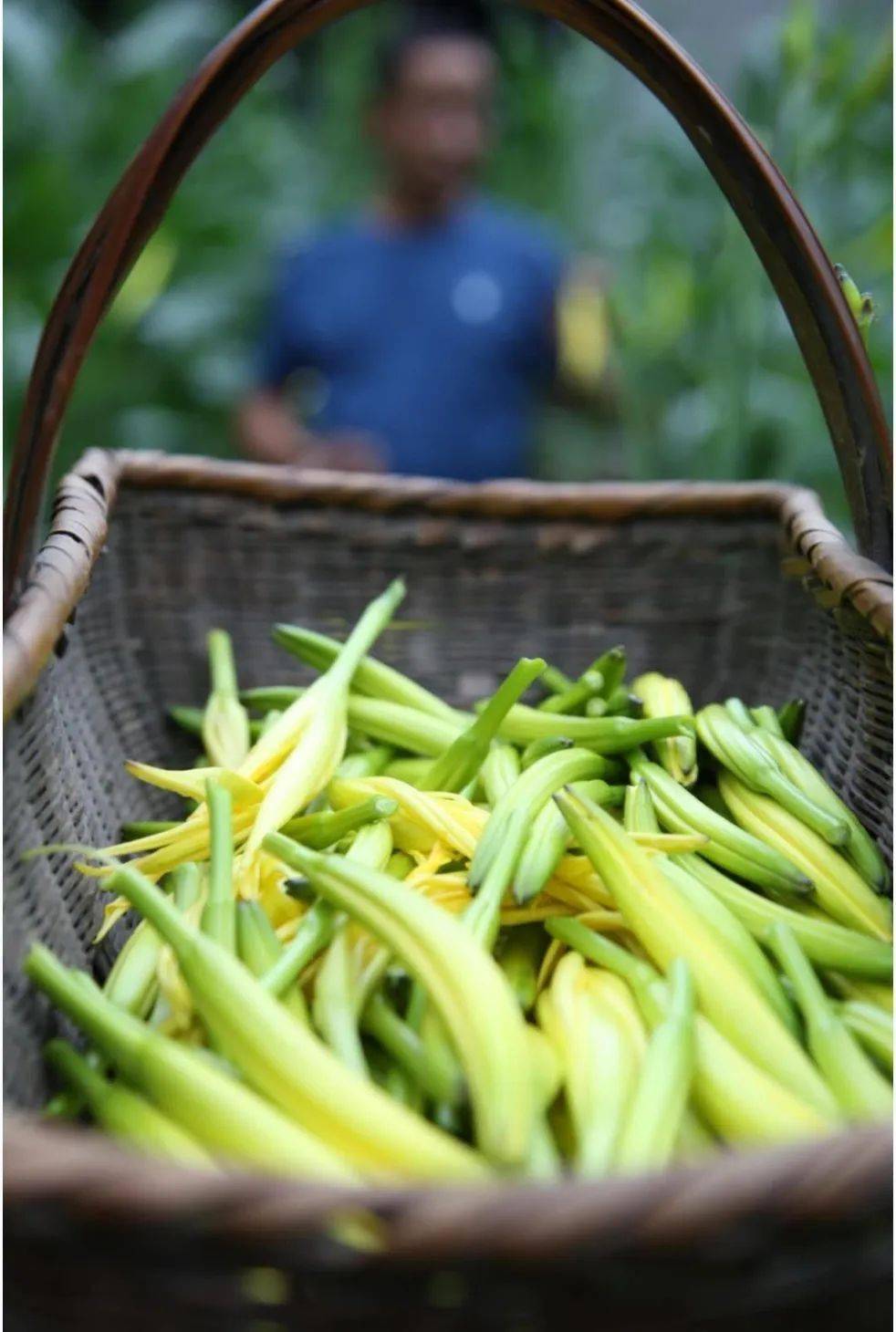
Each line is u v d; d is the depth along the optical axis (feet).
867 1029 1.70
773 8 7.18
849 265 4.12
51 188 5.43
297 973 1.67
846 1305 1.14
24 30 5.57
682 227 5.00
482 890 1.79
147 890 1.61
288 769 2.13
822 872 2.05
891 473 2.16
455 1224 1.00
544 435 6.68
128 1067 1.45
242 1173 1.06
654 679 2.75
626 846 1.78
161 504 2.91
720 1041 1.55
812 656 2.72
